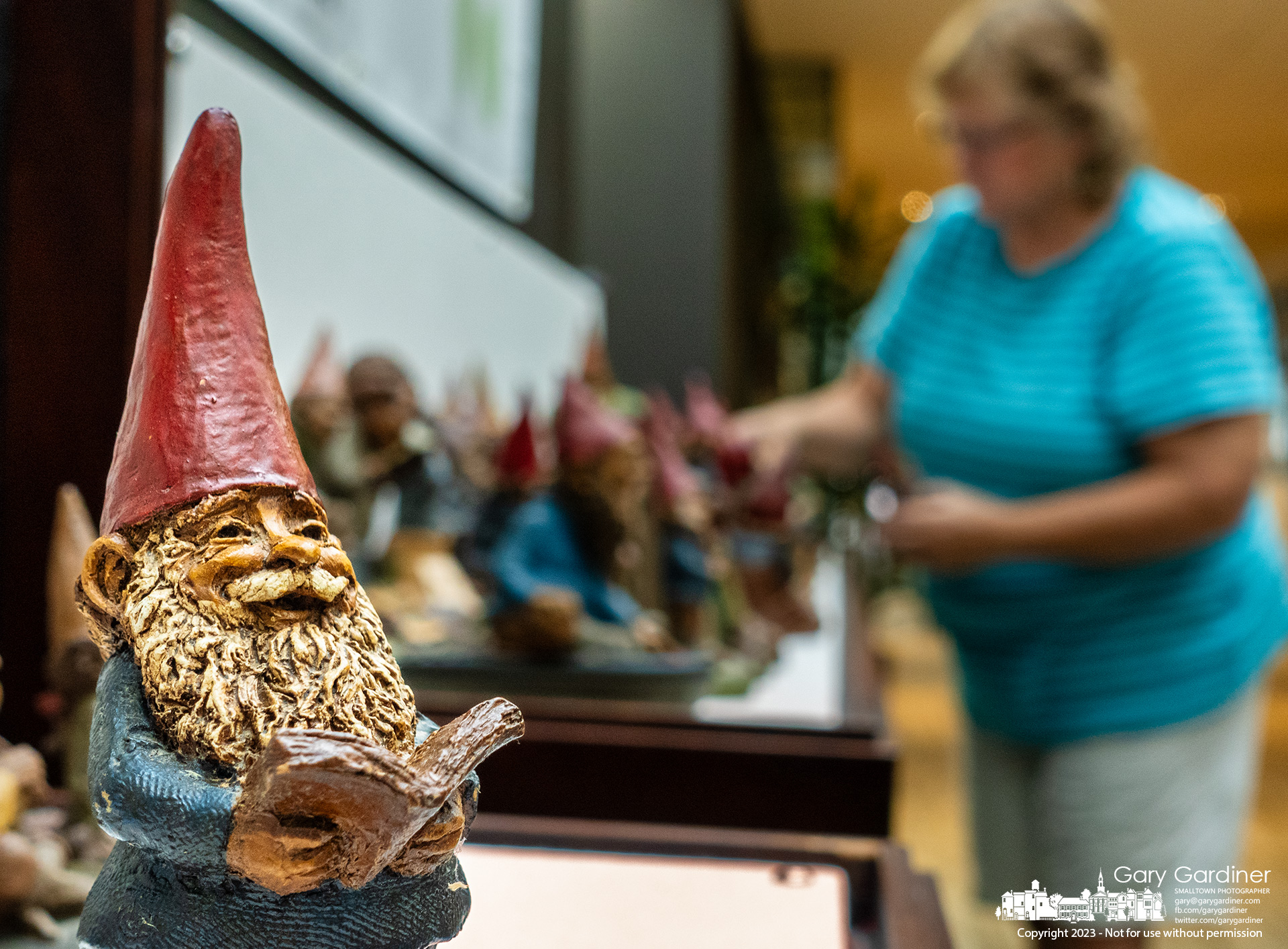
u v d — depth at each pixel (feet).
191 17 5.88
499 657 5.51
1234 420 5.32
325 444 5.86
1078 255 5.97
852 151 12.62
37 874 2.90
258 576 2.09
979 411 6.18
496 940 2.92
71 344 4.21
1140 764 5.55
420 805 1.84
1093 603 5.67
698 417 8.02
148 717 2.06
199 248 2.18
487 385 9.03
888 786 4.61
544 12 13.73
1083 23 5.68
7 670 4.19
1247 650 5.69
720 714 5.20
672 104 15.06
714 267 15.15
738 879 3.41
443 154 10.18
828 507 14.70
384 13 8.64
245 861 1.85
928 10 8.70
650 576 6.43
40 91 4.18
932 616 6.79
